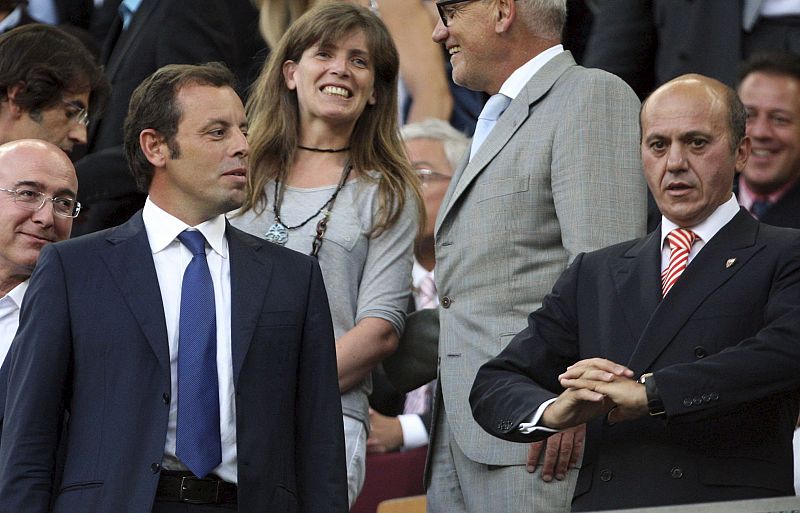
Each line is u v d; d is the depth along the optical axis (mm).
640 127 16094
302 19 19984
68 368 15391
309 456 15711
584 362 14891
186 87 16141
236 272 15883
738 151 15891
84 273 15617
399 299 19141
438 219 18406
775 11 23016
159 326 15391
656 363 15133
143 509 14789
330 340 16047
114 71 24562
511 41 18297
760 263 15180
